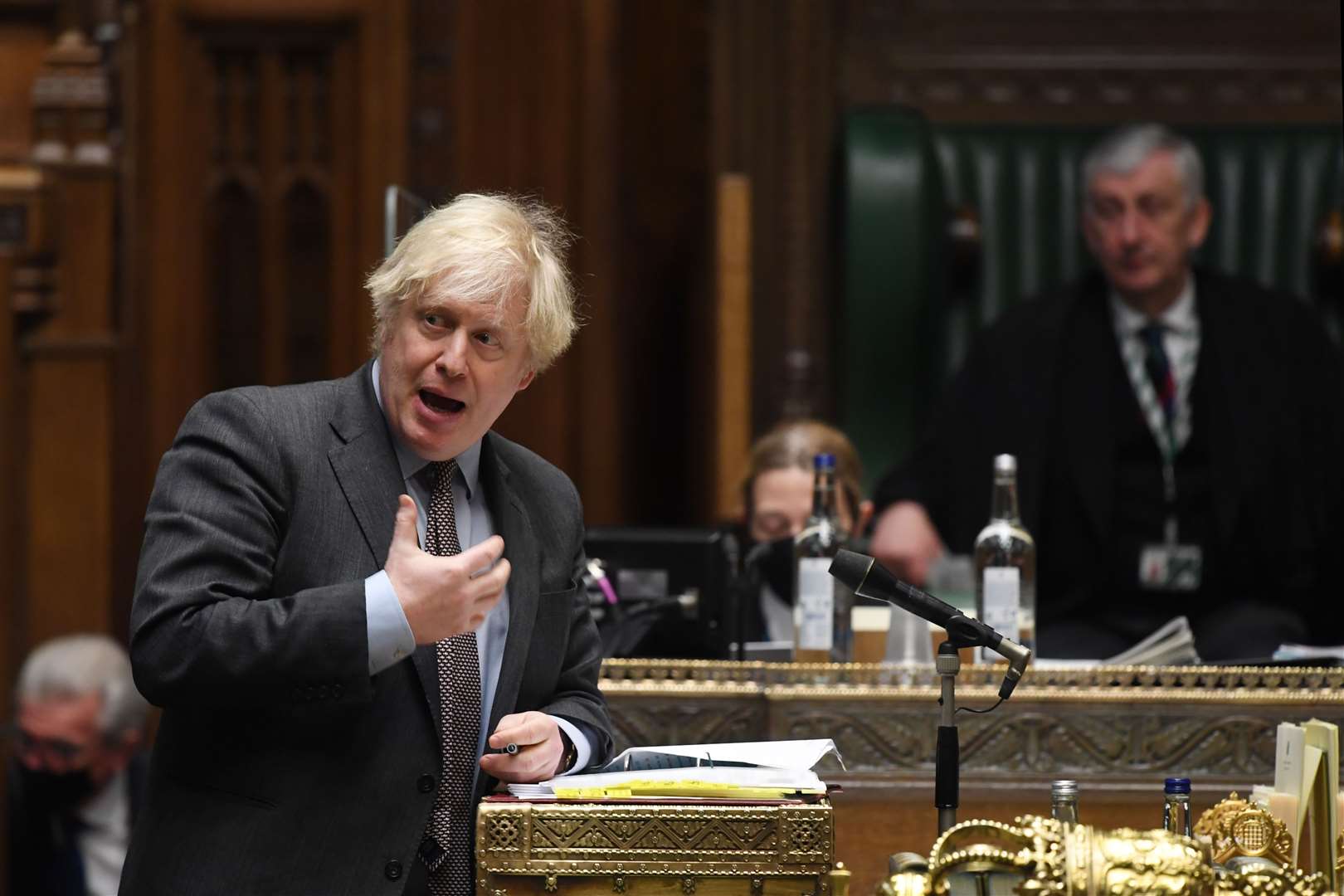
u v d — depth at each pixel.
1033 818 7.88
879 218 21.30
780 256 22.84
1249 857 8.96
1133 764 11.43
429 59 23.00
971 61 23.05
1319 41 23.00
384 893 8.59
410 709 8.83
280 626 8.14
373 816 8.66
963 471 19.31
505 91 22.89
